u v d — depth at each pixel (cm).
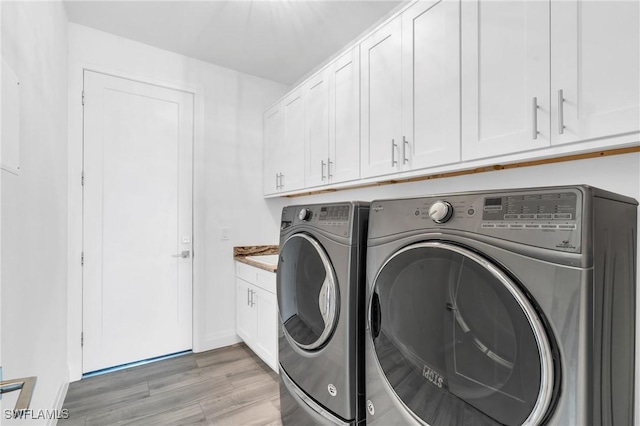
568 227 71
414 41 158
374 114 183
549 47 109
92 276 235
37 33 144
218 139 291
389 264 110
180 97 273
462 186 171
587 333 67
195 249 277
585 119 101
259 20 223
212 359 262
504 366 78
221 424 179
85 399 202
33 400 136
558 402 69
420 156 155
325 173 224
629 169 113
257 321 249
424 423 96
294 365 159
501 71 123
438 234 96
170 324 267
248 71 301
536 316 72
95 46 236
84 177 232
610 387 83
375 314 117
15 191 114
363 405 129
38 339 142
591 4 99
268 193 303
